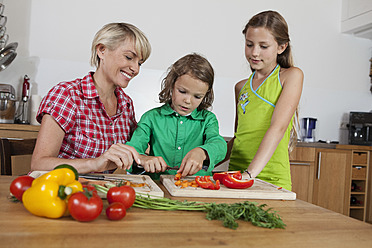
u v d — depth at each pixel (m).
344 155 3.35
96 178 0.98
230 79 3.59
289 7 3.80
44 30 3.13
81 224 0.63
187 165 1.10
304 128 3.62
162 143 1.39
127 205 0.73
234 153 1.55
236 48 3.61
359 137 3.69
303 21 3.85
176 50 3.46
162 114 1.40
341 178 3.34
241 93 1.62
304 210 0.85
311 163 3.24
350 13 3.86
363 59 4.07
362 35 3.98
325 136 3.93
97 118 1.28
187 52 3.48
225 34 3.58
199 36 3.51
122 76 1.24
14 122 2.87
